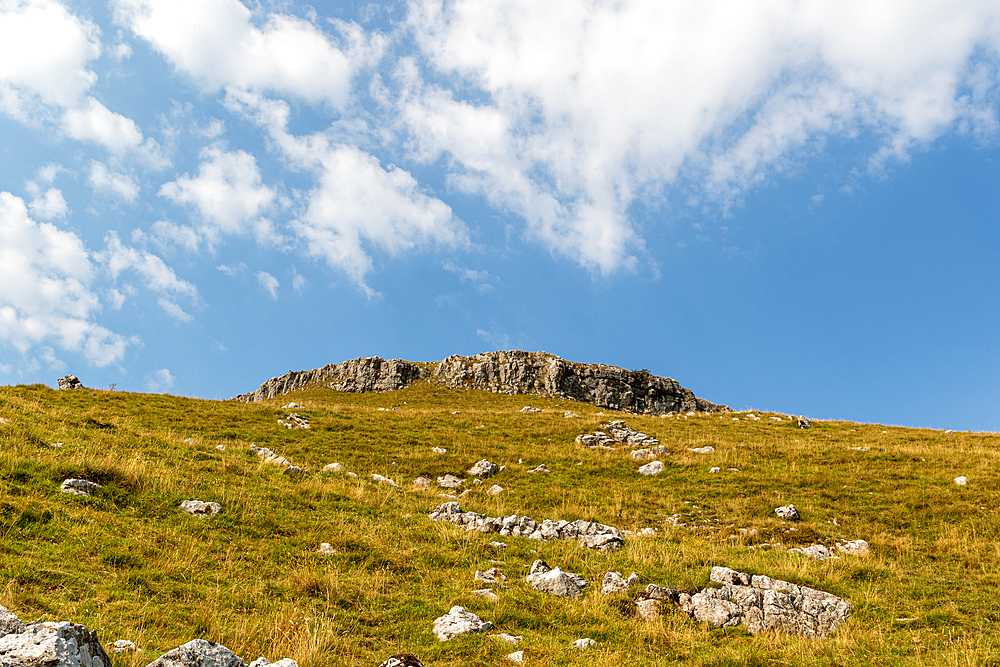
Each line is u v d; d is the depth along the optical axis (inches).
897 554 720.3
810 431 1632.6
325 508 722.8
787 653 443.2
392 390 4288.9
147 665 287.9
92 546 462.0
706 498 988.6
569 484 1084.5
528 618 475.8
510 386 4264.3
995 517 807.7
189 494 642.2
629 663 405.4
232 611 417.4
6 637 237.6
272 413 1473.9
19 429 733.9
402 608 477.1
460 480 1112.8
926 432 1621.6
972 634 481.1
